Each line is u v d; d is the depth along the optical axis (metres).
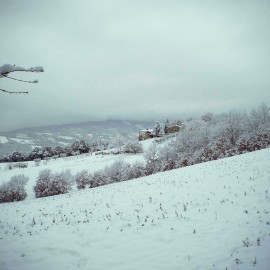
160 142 88.94
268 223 9.43
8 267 8.50
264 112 42.94
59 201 21.83
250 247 7.96
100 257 9.02
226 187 15.50
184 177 21.34
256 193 13.21
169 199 15.37
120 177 36.84
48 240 10.95
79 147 131.62
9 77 3.59
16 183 30.64
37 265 8.64
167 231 10.66
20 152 133.88
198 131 47.22
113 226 12.10
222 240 8.91
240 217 10.62
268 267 6.57
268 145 38.59
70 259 9.03
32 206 20.88
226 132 45.34
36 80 3.76
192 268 7.47
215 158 39.81
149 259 8.49
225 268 7.06
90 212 15.26
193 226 10.71
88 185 36.69
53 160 104.94
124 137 100.69
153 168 42.97
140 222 12.21
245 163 21.50
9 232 12.41
